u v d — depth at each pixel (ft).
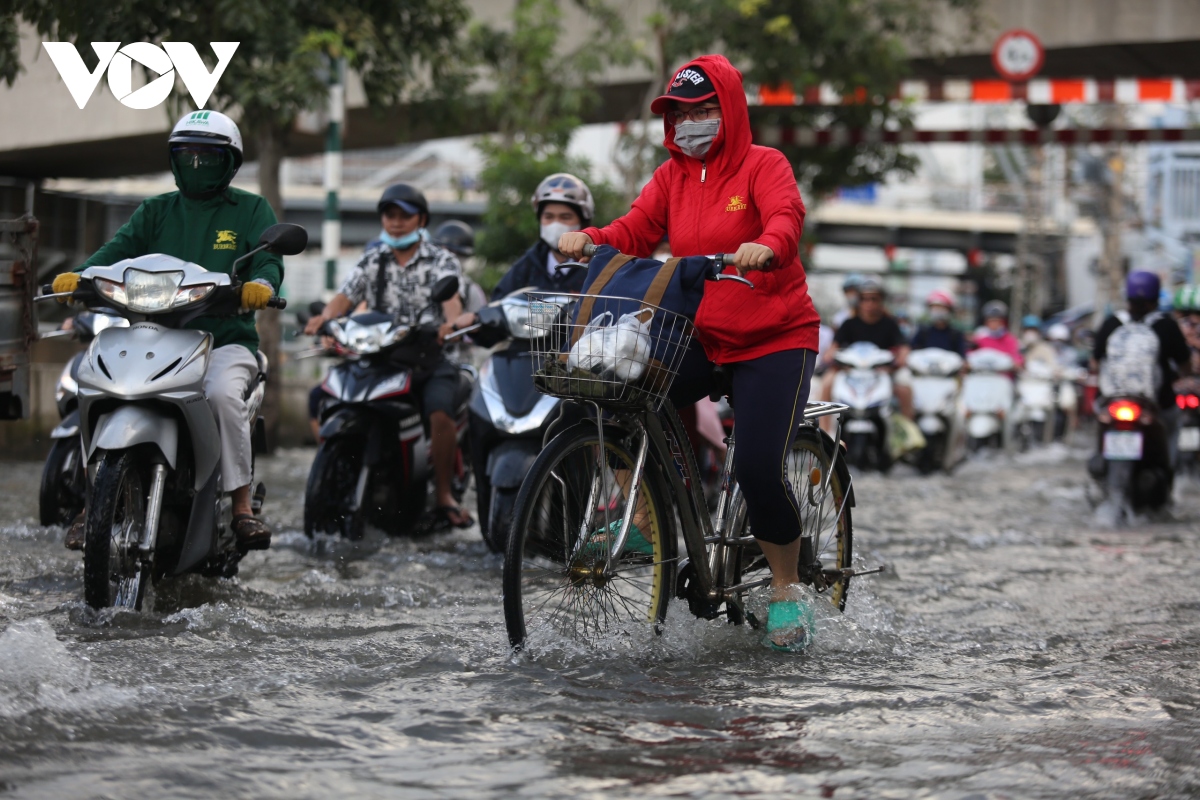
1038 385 149.69
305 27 99.60
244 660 32.86
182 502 40.52
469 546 56.49
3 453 96.53
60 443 54.19
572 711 28.53
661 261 33.32
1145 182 328.49
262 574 47.42
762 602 36.96
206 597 41.75
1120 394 73.41
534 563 33.32
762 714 28.60
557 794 23.15
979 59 163.84
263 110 98.37
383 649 34.35
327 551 53.42
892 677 32.68
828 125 165.99
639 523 34.88
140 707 28.12
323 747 25.73
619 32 148.66
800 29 149.89
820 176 171.73
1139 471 72.95
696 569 35.24
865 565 49.55
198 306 38.75
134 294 38.27
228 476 41.14
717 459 65.92
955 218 474.49
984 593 46.65
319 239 369.30
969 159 493.77
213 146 42.11
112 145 176.04
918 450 105.50
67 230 181.78
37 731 26.22
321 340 58.34
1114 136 160.86
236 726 26.91
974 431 127.75
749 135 34.88
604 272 33.53
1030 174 363.15
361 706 28.66
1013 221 471.62
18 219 50.39
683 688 30.86
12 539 53.67
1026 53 154.10
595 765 24.82
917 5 153.69
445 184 341.00
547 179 55.52
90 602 36.94
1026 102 156.56
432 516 59.47
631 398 31.91
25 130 171.83
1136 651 36.68
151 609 39.73
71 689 29.30
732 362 34.19
